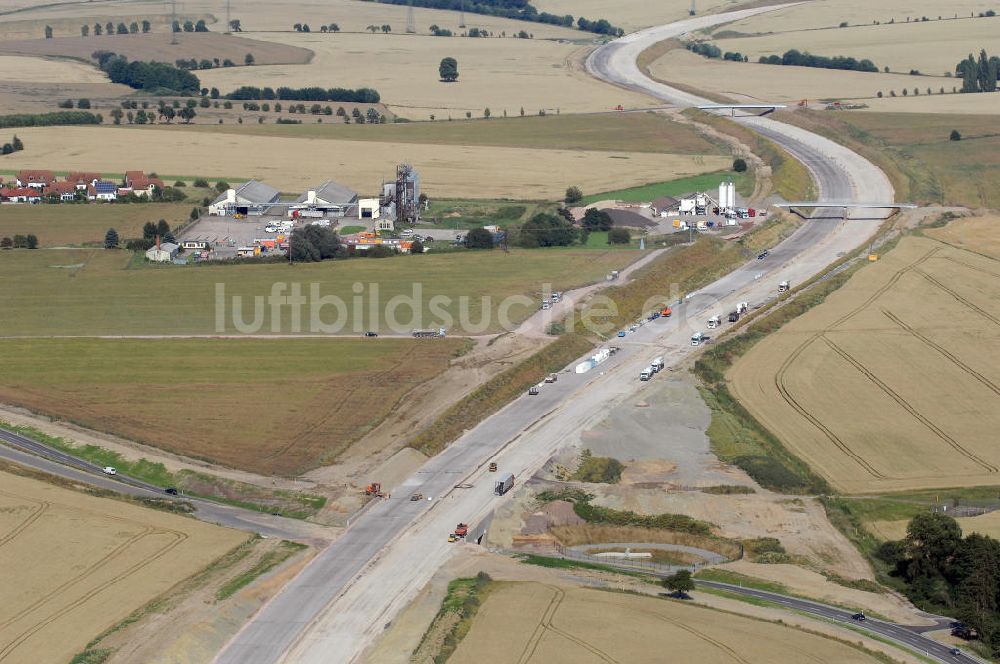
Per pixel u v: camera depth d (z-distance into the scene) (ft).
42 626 502.79
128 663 476.95
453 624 503.20
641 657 472.03
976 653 495.41
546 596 530.68
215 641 501.97
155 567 556.92
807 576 565.53
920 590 552.82
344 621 518.78
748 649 479.00
